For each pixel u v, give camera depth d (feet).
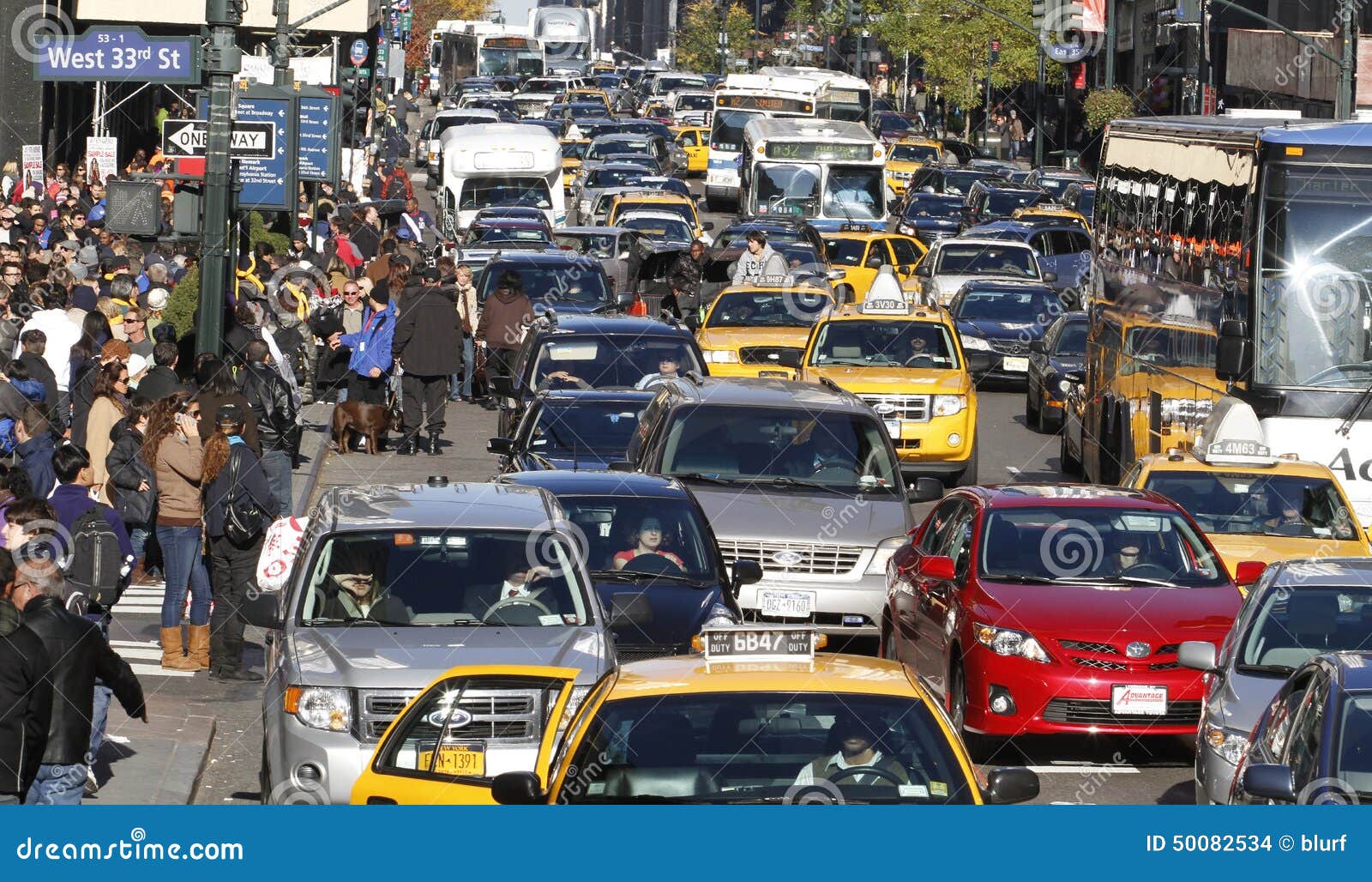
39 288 233.76
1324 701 86.99
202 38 204.54
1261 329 187.62
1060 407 295.48
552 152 516.32
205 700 147.74
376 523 121.60
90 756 115.24
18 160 490.08
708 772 78.07
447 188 515.91
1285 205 186.80
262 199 279.90
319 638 112.57
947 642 140.26
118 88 572.10
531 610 116.67
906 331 257.75
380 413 263.49
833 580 163.63
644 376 229.25
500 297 298.76
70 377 202.18
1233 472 168.55
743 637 86.53
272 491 173.06
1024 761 136.05
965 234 466.70
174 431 154.40
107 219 196.13
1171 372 213.87
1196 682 131.85
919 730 80.12
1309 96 587.27
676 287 348.38
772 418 178.40
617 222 463.83
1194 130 211.00
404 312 263.08
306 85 400.67
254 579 152.76
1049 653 132.46
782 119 545.44
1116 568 141.38
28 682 92.27
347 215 360.28
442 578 118.21
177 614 157.07
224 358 199.82
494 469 254.27
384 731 107.34
